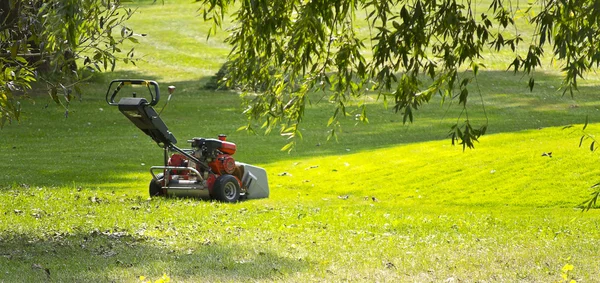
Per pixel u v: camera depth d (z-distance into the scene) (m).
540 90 119.56
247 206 43.09
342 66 21.58
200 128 96.44
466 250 27.81
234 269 23.22
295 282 21.33
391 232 33.34
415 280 21.86
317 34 21.75
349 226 34.75
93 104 111.44
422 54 19.36
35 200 42.03
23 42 22.08
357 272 23.06
